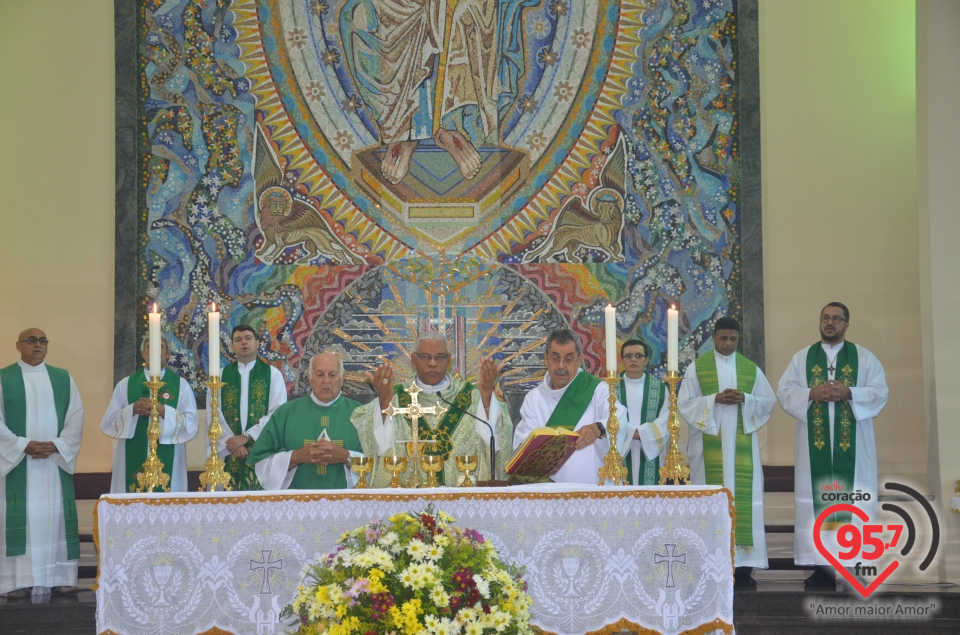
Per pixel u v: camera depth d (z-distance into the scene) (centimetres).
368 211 739
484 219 738
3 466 592
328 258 734
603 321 727
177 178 738
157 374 401
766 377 715
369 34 745
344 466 475
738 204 732
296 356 723
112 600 376
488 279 730
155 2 746
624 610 374
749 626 534
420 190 740
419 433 452
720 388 632
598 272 732
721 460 617
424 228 737
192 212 736
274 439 485
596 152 742
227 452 646
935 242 610
